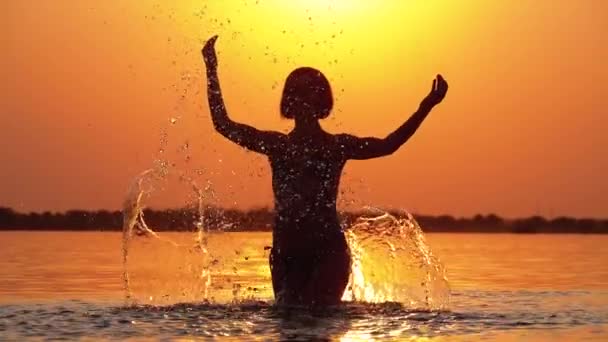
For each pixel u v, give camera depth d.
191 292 10.93
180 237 21.52
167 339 7.39
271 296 10.49
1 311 9.05
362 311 8.92
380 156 9.66
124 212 10.52
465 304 9.98
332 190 9.59
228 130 9.67
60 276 14.34
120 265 17.16
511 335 7.79
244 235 30.11
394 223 11.02
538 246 30.06
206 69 9.85
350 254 9.66
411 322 8.33
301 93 9.62
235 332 7.68
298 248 9.45
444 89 9.67
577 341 7.54
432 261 11.20
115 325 8.06
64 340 7.36
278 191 9.60
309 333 7.65
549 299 10.68
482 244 32.03
